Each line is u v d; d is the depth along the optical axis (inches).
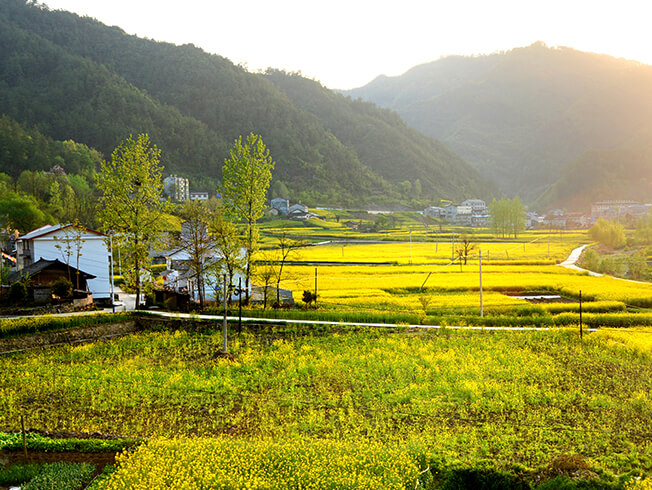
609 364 1380.4
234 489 687.7
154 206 1894.7
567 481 768.3
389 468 759.7
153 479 688.4
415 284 2736.2
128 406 1047.0
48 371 1232.2
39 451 821.2
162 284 2183.8
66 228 2089.1
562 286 2716.5
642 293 2490.2
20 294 1763.0
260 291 2389.3
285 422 985.5
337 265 3560.5
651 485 741.3
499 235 6633.9
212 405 1067.3
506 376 1264.8
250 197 1812.3
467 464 810.8
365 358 1396.4
